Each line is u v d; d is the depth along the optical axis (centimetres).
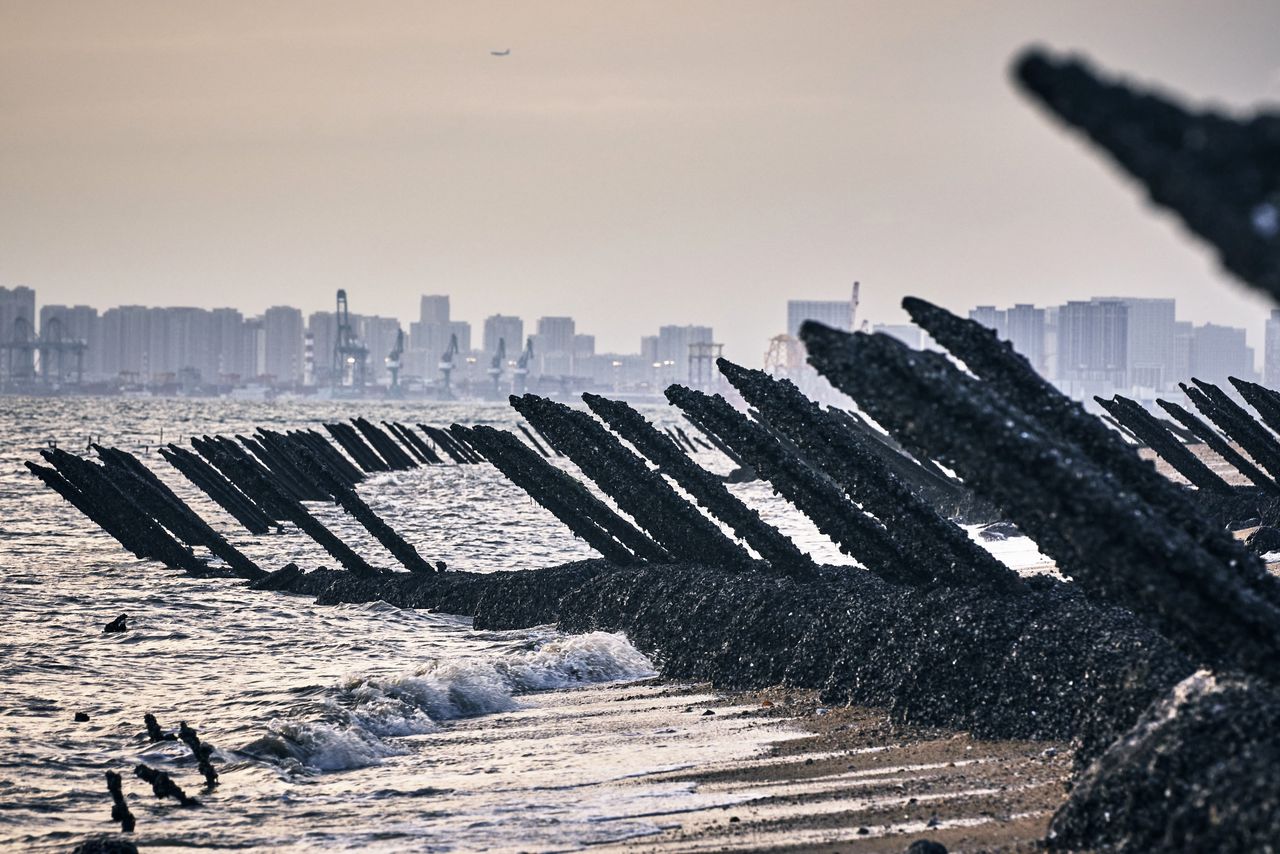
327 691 7469
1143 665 4391
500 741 6341
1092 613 5425
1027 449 3438
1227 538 4184
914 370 3644
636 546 10400
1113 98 1867
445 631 10325
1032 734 5206
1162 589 3278
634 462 9288
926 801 4453
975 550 6281
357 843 4622
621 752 5834
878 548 6788
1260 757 3014
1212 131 1830
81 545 17600
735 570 8888
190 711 7400
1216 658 3541
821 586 7619
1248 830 2870
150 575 13938
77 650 9600
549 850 4356
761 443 7100
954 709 5562
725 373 7112
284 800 5381
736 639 7512
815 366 3900
